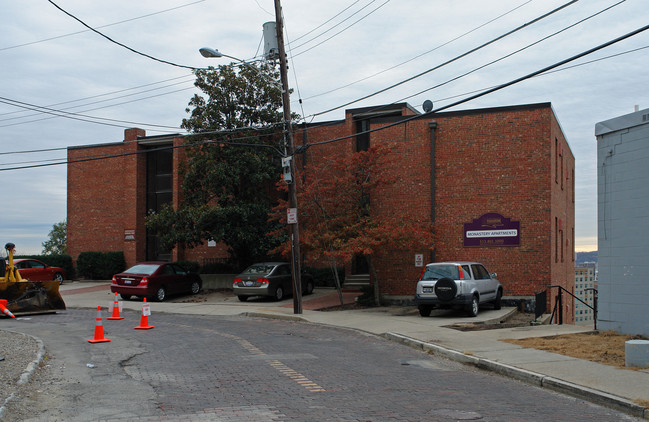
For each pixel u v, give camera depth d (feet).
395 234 64.59
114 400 24.50
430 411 23.15
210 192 89.35
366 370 32.30
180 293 83.66
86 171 116.26
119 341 41.83
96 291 91.86
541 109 70.13
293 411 22.67
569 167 99.14
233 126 86.07
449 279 56.54
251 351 38.11
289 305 73.41
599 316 45.98
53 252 198.49
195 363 33.42
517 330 47.80
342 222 70.69
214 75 86.99
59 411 22.66
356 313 63.93
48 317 58.54
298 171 78.33
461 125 73.46
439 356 38.22
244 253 94.22
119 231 112.98
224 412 22.49
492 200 71.51
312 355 37.01
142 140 110.73
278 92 89.04
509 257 70.33
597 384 27.99
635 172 43.04
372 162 70.44
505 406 24.57
